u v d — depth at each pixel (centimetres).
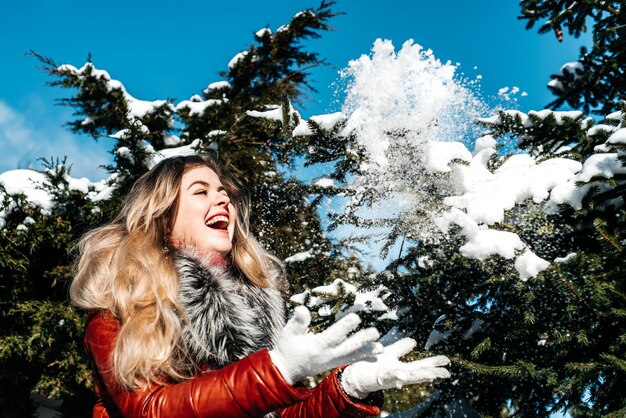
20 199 570
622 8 288
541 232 219
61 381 548
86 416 589
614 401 196
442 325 232
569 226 220
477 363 220
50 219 550
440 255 235
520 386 232
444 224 215
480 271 223
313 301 249
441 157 231
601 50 304
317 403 134
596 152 229
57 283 563
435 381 237
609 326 203
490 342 212
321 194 255
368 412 129
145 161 550
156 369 140
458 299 230
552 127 255
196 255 171
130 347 141
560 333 207
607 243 204
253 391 119
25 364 556
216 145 542
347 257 352
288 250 421
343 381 131
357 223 247
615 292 196
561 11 321
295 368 119
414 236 238
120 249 167
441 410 240
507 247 204
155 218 177
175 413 122
